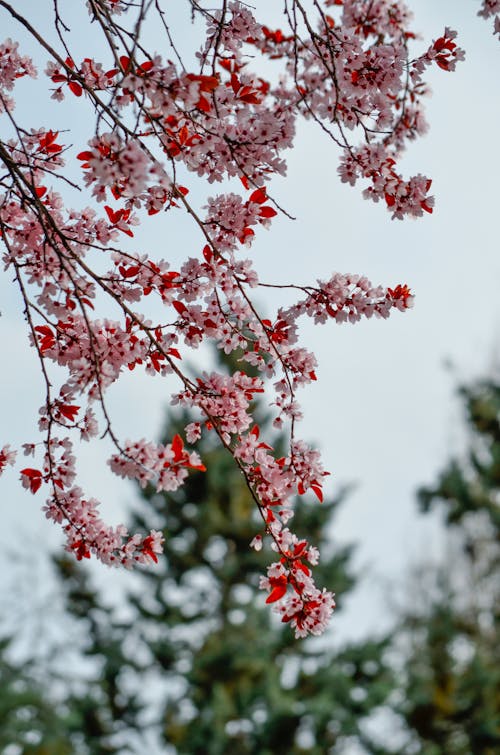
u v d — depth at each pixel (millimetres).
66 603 17453
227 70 3479
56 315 3424
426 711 13414
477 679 13445
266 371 3688
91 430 3365
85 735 16203
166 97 2639
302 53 4180
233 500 16219
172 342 3590
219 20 3461
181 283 3561
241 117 3225
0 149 3092
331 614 3506
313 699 14156
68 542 3445
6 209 3600
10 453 3541
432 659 14203
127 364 3539
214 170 3336
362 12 4285
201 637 16531
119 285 3521
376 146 3623
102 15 3377
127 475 3064
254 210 3430
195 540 16438
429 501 16266
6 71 3645
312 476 3578
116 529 3455
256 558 16172
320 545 16625
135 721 16406
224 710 13992
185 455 3115
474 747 13117
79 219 3602
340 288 3594
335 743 14117
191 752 13961
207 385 3572
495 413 15727
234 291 3645
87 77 3453
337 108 3730
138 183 2545
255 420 16016
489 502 15672
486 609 16031
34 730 15969
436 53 3836
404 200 3605
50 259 3547
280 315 3656
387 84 3699
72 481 3424
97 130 2619
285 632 15352
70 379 3326
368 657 15070
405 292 3619
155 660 16312
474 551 17016
